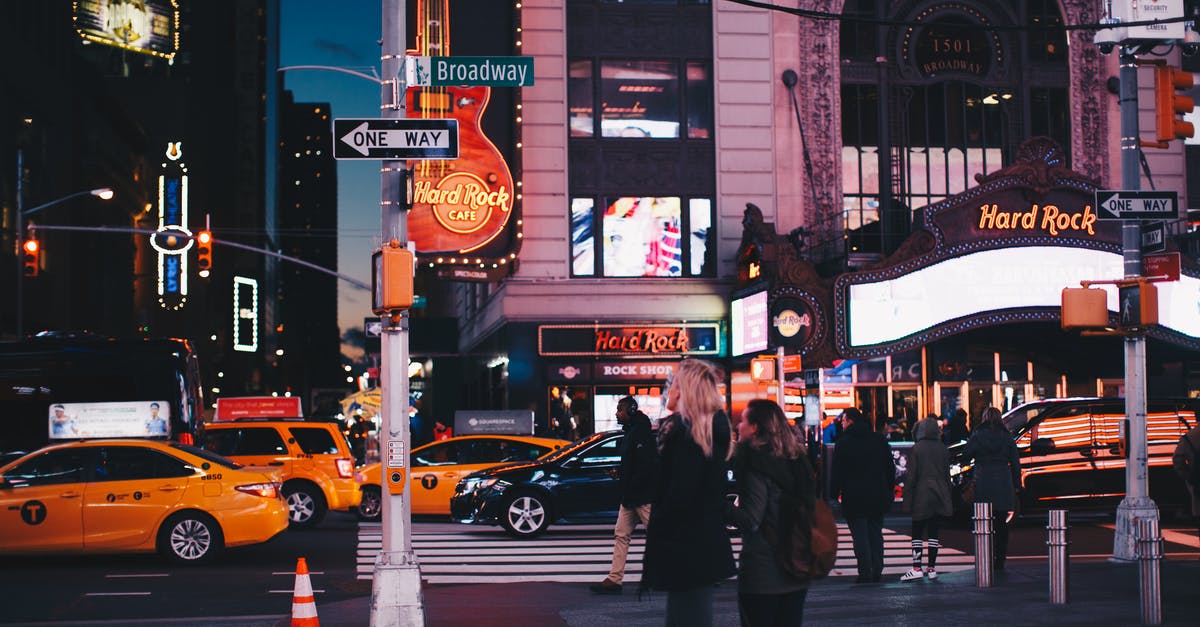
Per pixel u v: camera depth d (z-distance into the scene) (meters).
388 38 11.31
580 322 35.44
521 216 34.44
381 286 10.49
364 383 50.56
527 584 15.18
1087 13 38.34
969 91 38.00
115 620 12.41
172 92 106.38
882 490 14.85
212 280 117.44
